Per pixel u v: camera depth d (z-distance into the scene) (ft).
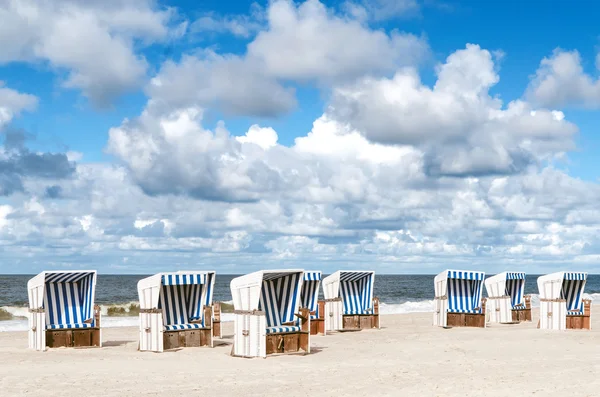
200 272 55.72
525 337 60.59
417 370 41.34
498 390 33.83
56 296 55.88
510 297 79.36
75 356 49.06
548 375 38.32
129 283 306.55
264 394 33.65
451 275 73.82
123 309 131.13
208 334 54.34
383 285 322.55
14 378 38.42
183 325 53.16
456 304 75.15
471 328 71.92
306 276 63.31
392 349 52.65
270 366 43.52
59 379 38.19
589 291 302.04
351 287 72.54
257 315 47.47
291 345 50.19
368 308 72.23
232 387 35.70
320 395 33.35
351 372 40.78
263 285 52.08
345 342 58.13
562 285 73.46
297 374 40.11
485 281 80.28
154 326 51.47
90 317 56.13
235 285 48.49
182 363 44.91
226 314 114.83
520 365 42.88
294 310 51.83
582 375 38.14
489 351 50.55
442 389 34.47
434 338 60.70
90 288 56.29
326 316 68.74
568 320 70.28
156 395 33.47
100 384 36.58
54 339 54.39
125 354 50.06
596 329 70.59
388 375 39.42
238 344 48.34
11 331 82.33
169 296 55.11
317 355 49.19
